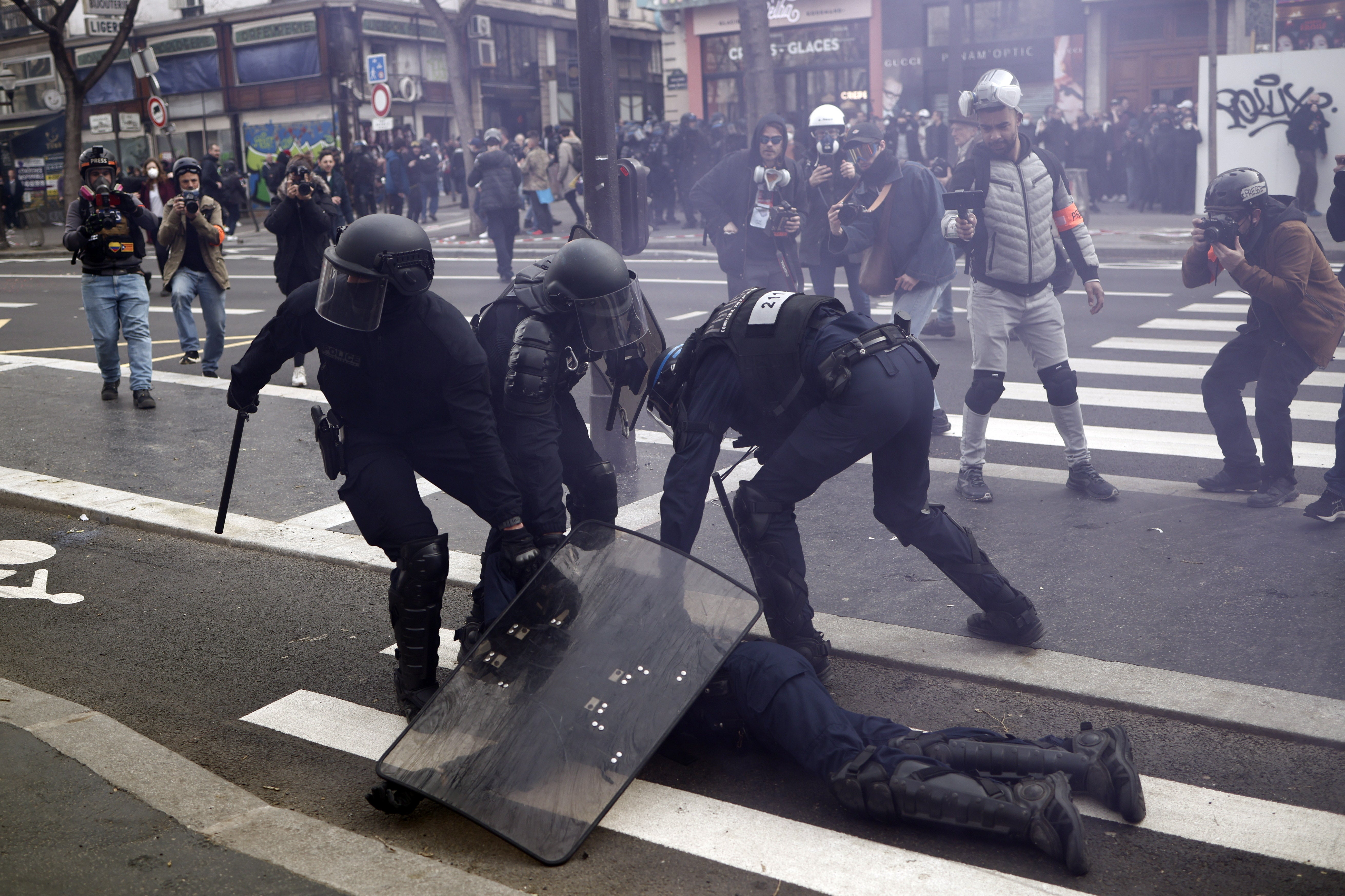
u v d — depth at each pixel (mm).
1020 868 2785
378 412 3486
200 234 9578
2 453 7230
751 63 18609
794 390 3539
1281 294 5172
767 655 3125
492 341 3725
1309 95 18094
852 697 3768
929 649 4047
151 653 4309
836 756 2969
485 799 2975
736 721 3207
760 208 7891
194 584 5020
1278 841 2865
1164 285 12883
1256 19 19797
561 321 3615
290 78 34969
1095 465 6402
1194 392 7977
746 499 3621
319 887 2693
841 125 7793
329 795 3279
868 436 3496
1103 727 3506
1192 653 3934
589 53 6086
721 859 2875
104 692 3982
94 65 38531
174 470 6754
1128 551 4969
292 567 5191
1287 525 5211
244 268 19109
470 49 37969
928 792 2805
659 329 4145
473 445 3385
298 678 4078
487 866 2883
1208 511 5453
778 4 30344
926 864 2814
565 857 2836
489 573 3707
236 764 3469
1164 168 19734
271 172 26938
